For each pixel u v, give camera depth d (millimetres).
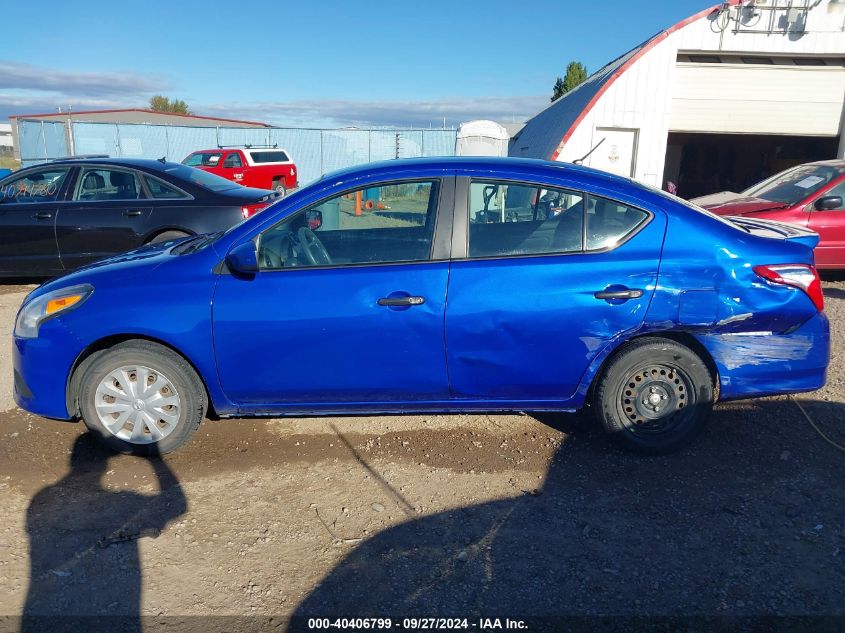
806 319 3984
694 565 3176
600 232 3949
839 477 3957
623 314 3885
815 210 8422
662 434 4145
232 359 3982
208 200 8156
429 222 3996
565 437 4484
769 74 16719
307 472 4059
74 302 4082
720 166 23438
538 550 3297
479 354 3936
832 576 3094
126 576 3121
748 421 4688
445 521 3545
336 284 3912
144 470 4086
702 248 3900
